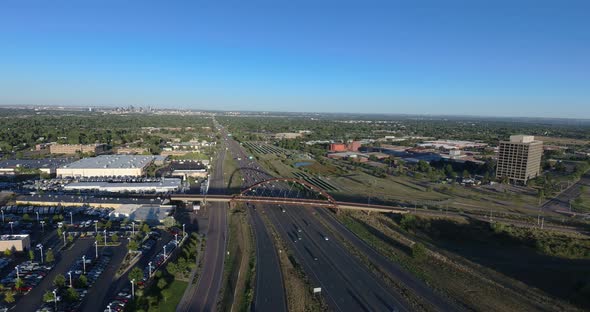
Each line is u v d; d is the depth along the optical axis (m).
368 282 140.00
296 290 131.88
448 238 196.50
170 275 136.62
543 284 143.00
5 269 138.75
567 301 130.25
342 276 144.12
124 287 127.38
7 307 113.25
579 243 188.25
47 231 180.25
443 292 134.00
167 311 114.38
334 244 176.25
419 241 187.00
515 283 143.12
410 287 137.25
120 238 172.38
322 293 130.75
